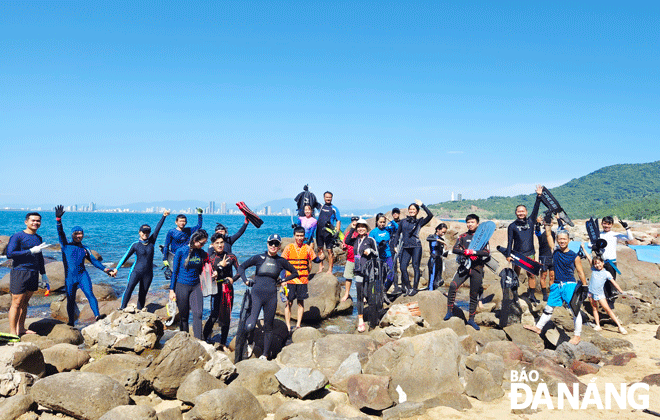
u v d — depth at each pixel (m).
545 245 9.77
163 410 5.03
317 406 5.27
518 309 8.39
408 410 5.14
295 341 7.84
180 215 9.38
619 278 12.69
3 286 12.64
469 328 8.41
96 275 16.45
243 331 6.73
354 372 6.04
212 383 5.50
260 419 5.15
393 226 11.50
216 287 7.47
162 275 16.31
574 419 5.02
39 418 4.90
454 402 5.41
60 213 8.58
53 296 12.32
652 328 9.02
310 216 12.62
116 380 5.29
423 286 14.03
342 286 14.39
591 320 9.34
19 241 7.52
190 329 8.79
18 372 5.38
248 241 36.44
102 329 7.85
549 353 6.98
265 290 6.90
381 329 8.27
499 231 18.17
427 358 5.91
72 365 6.55
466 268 8.46
